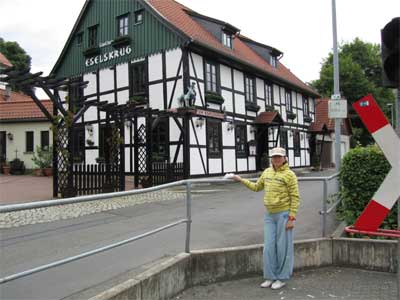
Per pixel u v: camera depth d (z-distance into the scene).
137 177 15.18
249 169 21.77
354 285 5.60
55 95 11.97
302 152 29.75
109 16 20.28
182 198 7.73
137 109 14.52
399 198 4.16
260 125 22.72
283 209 5.50
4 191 14.38
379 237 6.71
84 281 4.73
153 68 18.30
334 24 10.95
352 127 43.72
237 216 9.25
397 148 4.46
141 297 4.50
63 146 12.10
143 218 7.20
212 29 20.89
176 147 17.36
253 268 5.99
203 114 17.78
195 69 17.84
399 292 4.00
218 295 5.23
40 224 4.72
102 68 20.50
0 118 26.81
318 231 7.49
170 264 5.10
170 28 17.61
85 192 12.39
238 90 21.08
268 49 26.83
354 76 46.22
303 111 30.20
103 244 6.38
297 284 5.65
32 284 4.62
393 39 3.92
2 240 4.04
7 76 11.02
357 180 7.27
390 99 48.41
